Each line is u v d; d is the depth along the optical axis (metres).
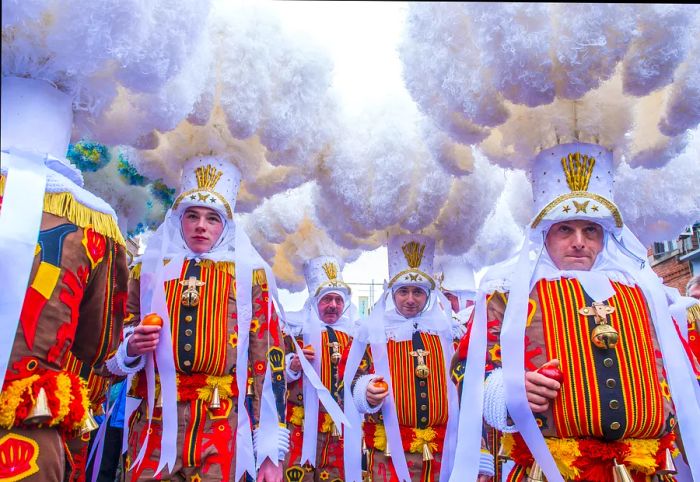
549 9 2.16
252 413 2.79
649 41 2.17
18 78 1.67
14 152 1.55
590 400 1.92
